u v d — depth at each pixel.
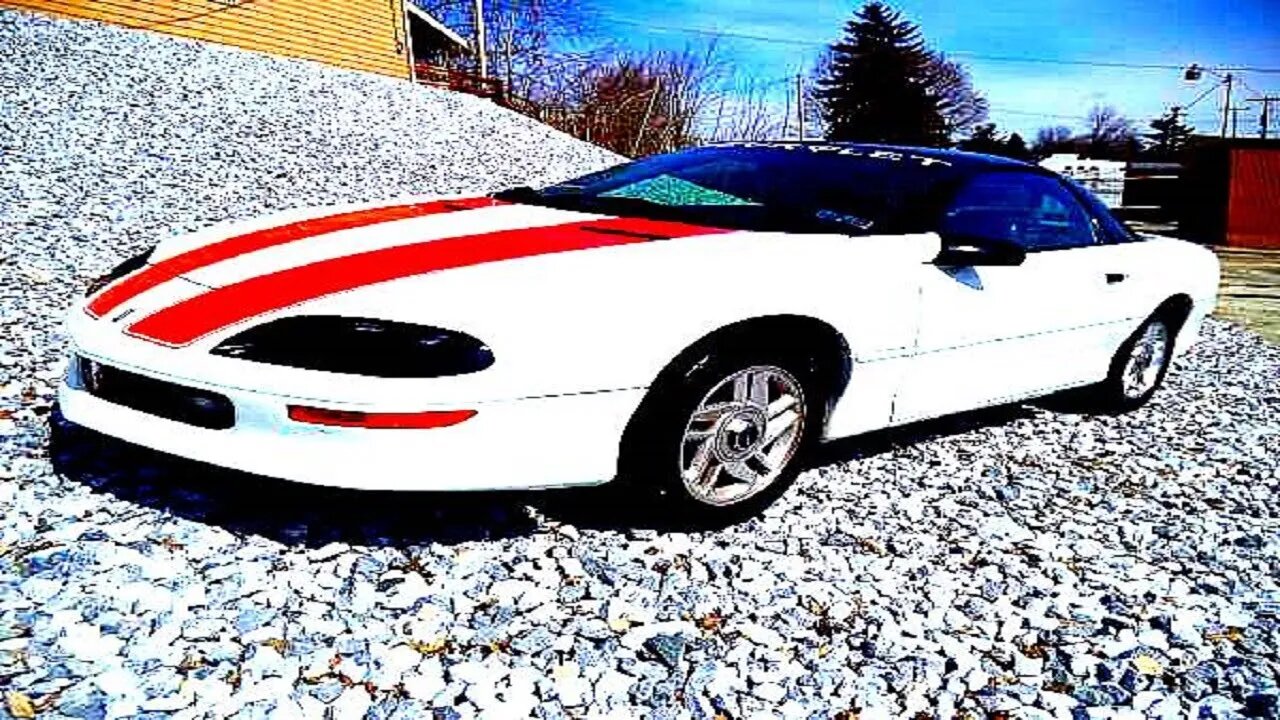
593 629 2.12
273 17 17.05
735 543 2.60
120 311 2.41
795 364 2.70
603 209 3.13
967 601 2.41
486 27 30.61
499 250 2.49
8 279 4.67
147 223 6.35
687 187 3.29
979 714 1.96
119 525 2.36
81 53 11.55
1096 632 2.32
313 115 11.95
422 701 1.82
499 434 2.17
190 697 1.77
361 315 2.14
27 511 2.39
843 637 2.19
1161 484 3.42
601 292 2.32
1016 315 3.31
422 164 10.73
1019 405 4.29
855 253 2.81
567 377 2.22
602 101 29.05
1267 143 20.48
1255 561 2.81
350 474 2.08
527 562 2.38
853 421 2.91
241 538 2.35
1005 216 3.45
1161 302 4.08
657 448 2.45
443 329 2.14
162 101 10.52
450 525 2.52
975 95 54.12
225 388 2.12
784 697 1.95
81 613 1.99
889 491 3.09
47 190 6.77
